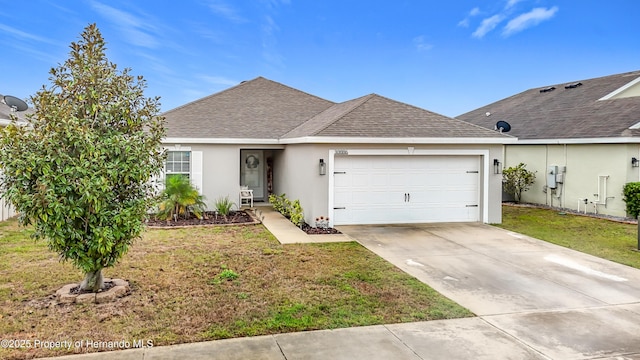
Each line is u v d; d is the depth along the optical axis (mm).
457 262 9055
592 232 12406
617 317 6113
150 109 6953
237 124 17297
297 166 14430
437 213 13672
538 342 5273
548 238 11539
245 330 5480
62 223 5973
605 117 16609
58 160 5895
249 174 18469
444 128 13742
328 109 18812
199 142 15461
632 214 14336
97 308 6184
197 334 5352
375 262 8891
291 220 13602
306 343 5145
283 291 7008
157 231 11914
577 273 8336
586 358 4871
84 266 6332
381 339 5289
